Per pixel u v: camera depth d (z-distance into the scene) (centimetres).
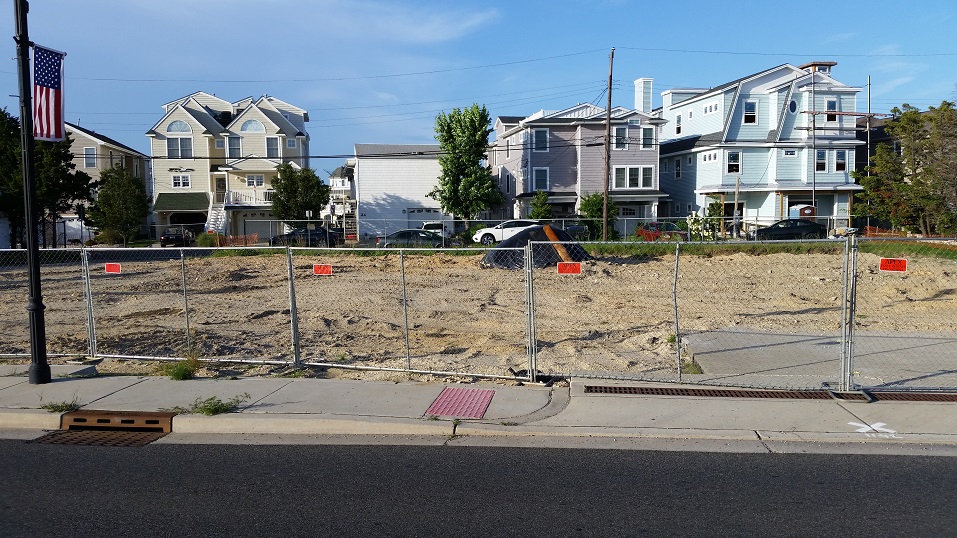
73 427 854
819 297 1756
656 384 971
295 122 6231
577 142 5147
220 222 5250
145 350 1211
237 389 957
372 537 534
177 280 2347
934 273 2133
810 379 971
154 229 5609
